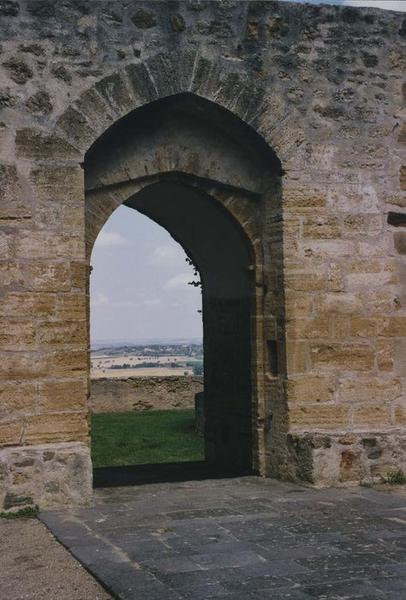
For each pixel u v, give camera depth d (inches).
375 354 362.6
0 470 297.0
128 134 350.0
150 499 317.7
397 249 370.3
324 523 269.7
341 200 362.6
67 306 319.6
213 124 361.1
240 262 396.8
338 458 342.0
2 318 312.0
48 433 314.3
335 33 364.8
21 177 317.4
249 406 399.9
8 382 310.8
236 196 369.7
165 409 891.4
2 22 320.2
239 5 351.6
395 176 371.6
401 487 340.2
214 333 440.8
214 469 421.7
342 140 363.9
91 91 328.2
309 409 353.1
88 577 217.5
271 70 355.3
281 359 357.7
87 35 329.4
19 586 211.5
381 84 370.3
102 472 422.9
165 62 339.3
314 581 205.2
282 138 355.6
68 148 323.9
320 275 357.7
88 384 323.9
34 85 321.7
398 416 363.9
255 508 295.9
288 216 355.6
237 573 212.7
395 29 374.0
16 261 315.0
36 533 266.2
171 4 342.0
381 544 241.0
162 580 207.5
